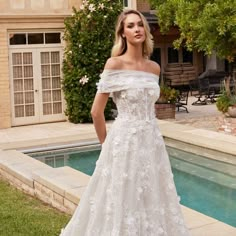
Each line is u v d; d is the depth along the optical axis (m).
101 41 15.30
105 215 4.44
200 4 11.94
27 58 15.32
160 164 4.47
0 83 14.84
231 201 8.45
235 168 10.37
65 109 15.97
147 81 4.40
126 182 4.33
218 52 12.94
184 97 18.94
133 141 4.36
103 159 4.51
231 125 12.57
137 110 4.38
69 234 4.77
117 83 4.35
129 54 4.42
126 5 18.08
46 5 15.27
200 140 11.66
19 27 14.91
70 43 15.32
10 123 15.12
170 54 22.39
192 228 5.82
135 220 4.29
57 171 8.35
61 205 7.20
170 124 14.13
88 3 15.23
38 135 13.70
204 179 9.72
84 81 15.16
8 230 6.20
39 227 6.30
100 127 4.54
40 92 15.62
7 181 9.32
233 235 5.61
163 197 4.48
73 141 12.58
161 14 13.73
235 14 11.17
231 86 18.06
